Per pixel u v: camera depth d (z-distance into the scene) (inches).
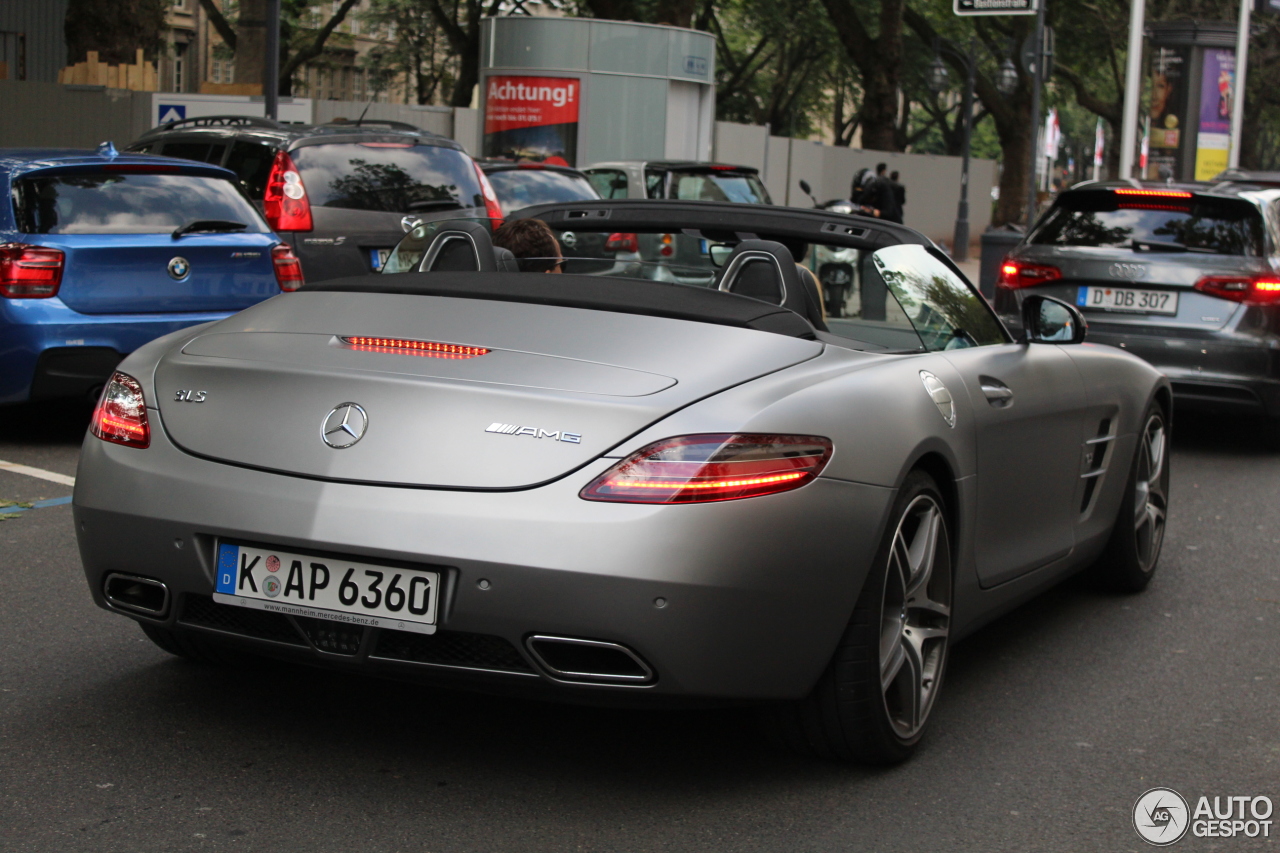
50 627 180.7
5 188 295.6
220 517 124.3
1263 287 350.6
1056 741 155.3
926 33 1557.6
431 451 120.8
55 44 1418.6
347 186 395.2
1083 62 1854.1
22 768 134.1
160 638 158.4
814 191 1381.6
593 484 117.9
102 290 298.4
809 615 124.7
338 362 130.5
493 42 897.5
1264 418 370.3
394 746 142.9
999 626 204.2
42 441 319.3
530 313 138.9
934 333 166.2
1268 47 1621.6
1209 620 211.0
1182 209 366.3
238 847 118.8
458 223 172.7
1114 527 215.8
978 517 157.0
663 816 128.6
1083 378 193.8
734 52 2113.7
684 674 118.9
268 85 637.3
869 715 134.2
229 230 319.0
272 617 127.0
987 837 128.2
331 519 120.3
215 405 130.7
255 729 146.3
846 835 126.6
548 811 128.6
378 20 1839.3
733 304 144.3
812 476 123.6
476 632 118.3
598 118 892.0
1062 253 370.6
